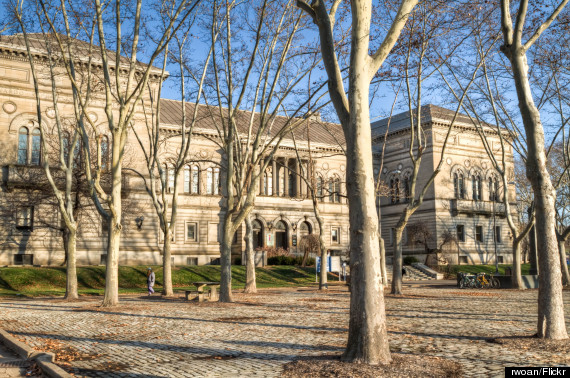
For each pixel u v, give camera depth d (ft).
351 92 34.76
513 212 258.98
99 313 70.90
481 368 33.30
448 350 40.27
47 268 138.21
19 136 153.89
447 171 239.09
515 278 129.90
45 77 154.81
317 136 244.22
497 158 256.32
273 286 148.56
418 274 202.59
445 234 226.38
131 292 121.39
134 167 166.71
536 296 104.58
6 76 151.94
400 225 106.63
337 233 242.99
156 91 169.07
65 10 82.89
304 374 30.89
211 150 218.38
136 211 163.02
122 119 79.61
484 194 250.57
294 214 230.48
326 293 117.08
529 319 62.34
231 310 75.31
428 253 219.82
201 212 212.64
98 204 84.64
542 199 44.62
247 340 45.83
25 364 36.04
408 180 247.09
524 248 267.18
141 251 168.14
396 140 255.29
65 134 151.33
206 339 46.57
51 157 149.38
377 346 32.53
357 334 32.83
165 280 106.01
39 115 94.12
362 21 35.14
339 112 36.24
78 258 158.61
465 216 243.60
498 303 87.35
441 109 238.89
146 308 78.48
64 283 132.16
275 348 41.42
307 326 55.88
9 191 147.84
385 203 258.78
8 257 150.20
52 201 149.89
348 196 34.47
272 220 224.33
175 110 218.59
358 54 34.96
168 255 106.63
